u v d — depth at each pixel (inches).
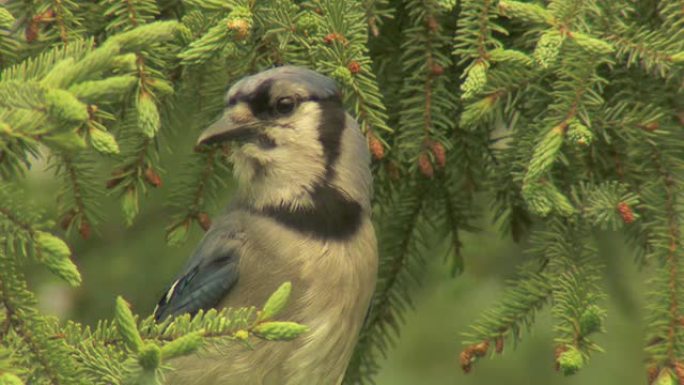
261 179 336.8
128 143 333.1
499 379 508.4
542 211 309.7
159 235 466.3
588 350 301.6
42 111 224.1
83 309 466.3
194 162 351.9
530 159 320.8
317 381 329.1
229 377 314.8
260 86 333.4
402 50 348.8
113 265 466.6
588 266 330.3
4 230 246.4
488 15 310.0
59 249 245.0
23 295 259.3
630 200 311.0
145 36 250.8
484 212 419.2
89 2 318.0
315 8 316.5
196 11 302.4
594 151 335.3
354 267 331.0
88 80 237.9
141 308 467.2
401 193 378.0
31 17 307.4
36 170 449.4
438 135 337.1
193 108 354.6
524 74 319.0
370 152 342.3
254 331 248.1
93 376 260.4
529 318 326.3
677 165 325.4
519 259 459.8
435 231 383.2
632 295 431.8
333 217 332.5
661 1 315.3
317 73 338.0
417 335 505.7
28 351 256.1
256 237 329.1
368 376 386.0
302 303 323.9
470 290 475.2
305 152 334.6
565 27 295.1
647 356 311.0
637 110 324.8
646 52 307.1
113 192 336.2
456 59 345.4
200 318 254.5
